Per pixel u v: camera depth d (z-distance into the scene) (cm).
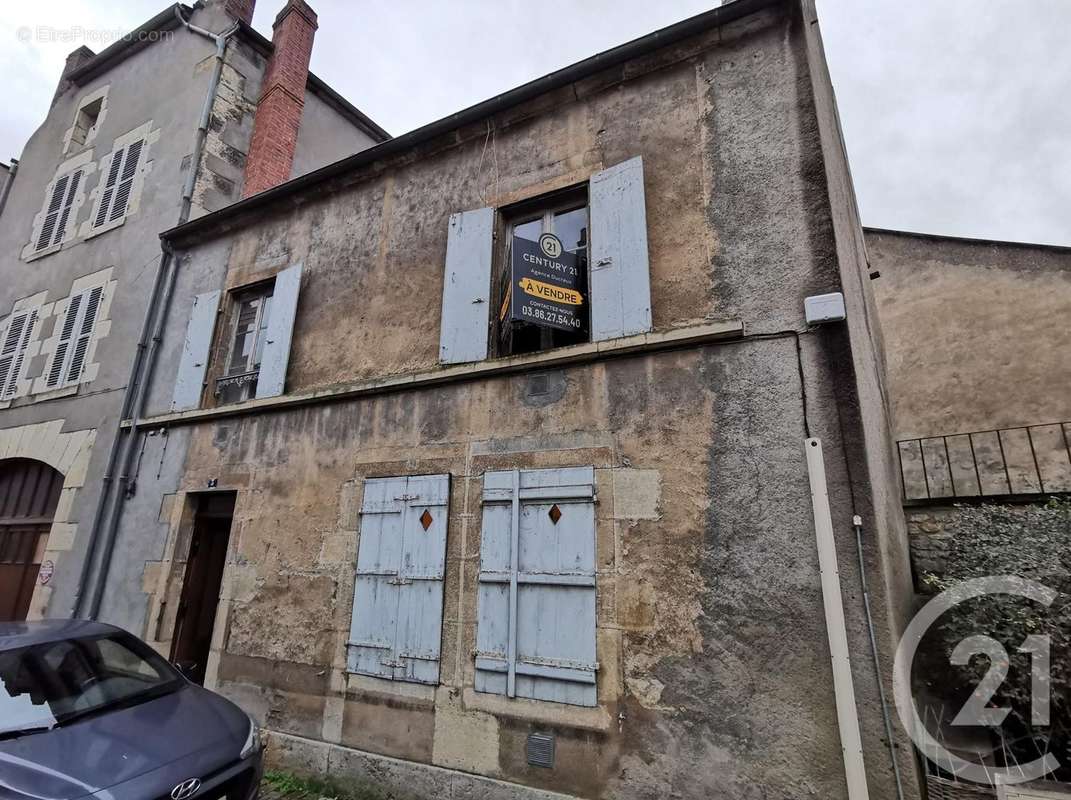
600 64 479
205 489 596
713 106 438
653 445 382
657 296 413
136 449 684
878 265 834
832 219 369
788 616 319
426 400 486
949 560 417
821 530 318
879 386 535
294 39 913
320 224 640
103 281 833
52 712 313
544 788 354
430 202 564
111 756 286
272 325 611
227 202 823
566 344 481
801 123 400
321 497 514
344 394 525
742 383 367
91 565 652
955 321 766
